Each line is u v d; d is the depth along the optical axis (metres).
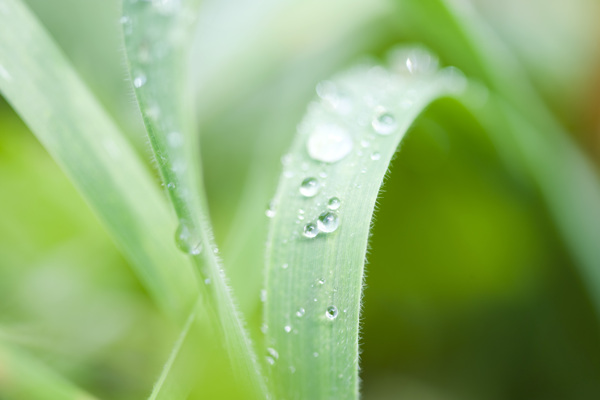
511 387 0.17
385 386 0.17
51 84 0.15
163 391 0.14
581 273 0.17
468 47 0.17
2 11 0.15
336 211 0.14
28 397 0.15
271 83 0.19
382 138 0.15
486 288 0.18
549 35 0.20
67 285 0.17
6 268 0.17
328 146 0.15
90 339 0.16
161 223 0.15
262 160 0.18
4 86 0.15
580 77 0.19
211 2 0.19
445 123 0.17
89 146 0.15
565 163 0.17
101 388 0.16
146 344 0.17
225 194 0.18
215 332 0.14
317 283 0.14
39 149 0.17
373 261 0.18
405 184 0.18
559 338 0.17
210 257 0.14
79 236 0.17
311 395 0.14
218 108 0.18
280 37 0.19
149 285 0.15
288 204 0.14
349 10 0.19
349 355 0.14
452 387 0.17
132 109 0.18
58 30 0.18
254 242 0.16
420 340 0.17
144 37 0.15
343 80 0.16
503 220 0.18
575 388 0.17
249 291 0.16
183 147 0.15
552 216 0.17
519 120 0.17
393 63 0.18
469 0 0.20
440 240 0.18
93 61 0.18
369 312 0.18
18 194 0.17
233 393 0.14
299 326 0.14
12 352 0.15
